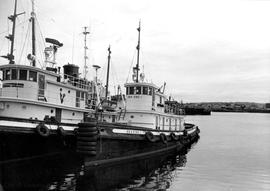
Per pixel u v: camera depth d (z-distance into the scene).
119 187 20.12
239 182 22.86
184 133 39.12
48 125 22.92
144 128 29.19
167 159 32.41
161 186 20.84
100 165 24.56
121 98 40.94
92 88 38.34
